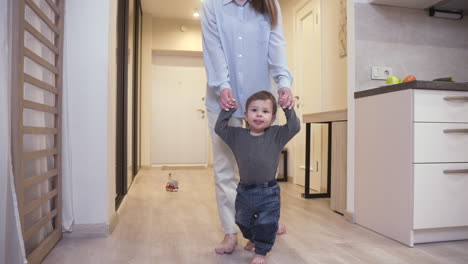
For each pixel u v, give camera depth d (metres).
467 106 1.81
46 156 1.56
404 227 1.77
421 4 2.27
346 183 2.37
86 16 1.88
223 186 1.60
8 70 1.09
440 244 1.78
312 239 1.84
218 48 1.51
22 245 1.13
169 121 6.14
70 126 1.87
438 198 1.76
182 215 2.39
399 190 1.81
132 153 4.11
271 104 1.37
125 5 3.08
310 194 3.08
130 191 3.41
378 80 2.27
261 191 1.36
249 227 1.41
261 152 1.35
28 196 1.41
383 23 2.28
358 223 2.17
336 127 2.52
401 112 1.80
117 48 2.75
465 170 1.78
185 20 5.90
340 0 3.08
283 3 4.55
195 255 1.58
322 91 3.45
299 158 4.00
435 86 1.74
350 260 1.53
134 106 4.36
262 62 1.56
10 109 1.16
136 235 1.90
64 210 1.82
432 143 1.75
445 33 2.39
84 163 1.88
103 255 1.57
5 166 1.04
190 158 6.21
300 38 4.04
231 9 1.53
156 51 5.95
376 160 2.00
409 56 2.32
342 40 3.05
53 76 1.69
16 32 1.19
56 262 1.47
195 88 6.22
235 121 1.58
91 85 1.88
